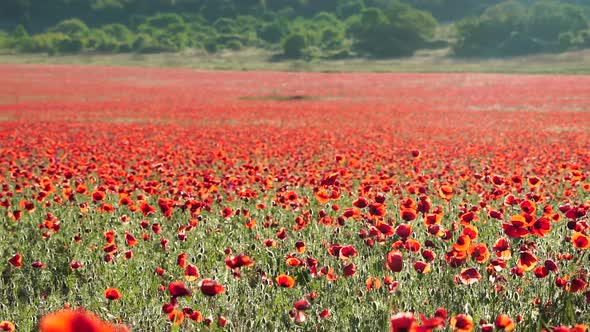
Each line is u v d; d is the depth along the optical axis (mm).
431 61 129500
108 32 186125
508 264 5016
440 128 26281
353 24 179375
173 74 83375
